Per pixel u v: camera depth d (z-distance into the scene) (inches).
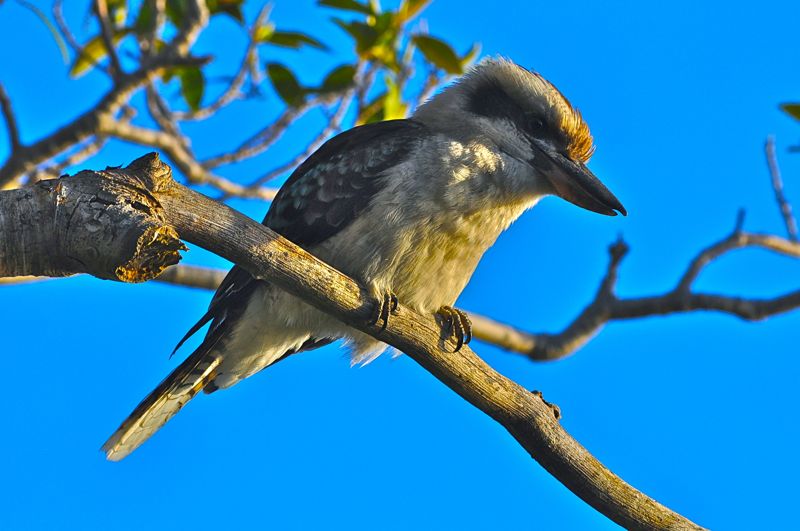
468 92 396.8
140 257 251.8
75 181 255.3
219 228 276.4
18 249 249.9
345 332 388.2
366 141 379.2
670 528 321.4
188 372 388.5
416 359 327.0
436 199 365.1
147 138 500.1
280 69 529.0
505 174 380.5
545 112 395.2
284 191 389.4
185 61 488.7
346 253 366.6
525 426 321.1
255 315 381.4
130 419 383.9
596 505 322.3
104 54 541.3
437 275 369.4
